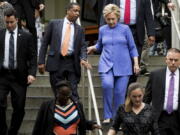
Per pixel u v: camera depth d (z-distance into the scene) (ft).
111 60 43.55
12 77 42.96
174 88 39.68
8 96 48.65
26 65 43.29
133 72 44.78
